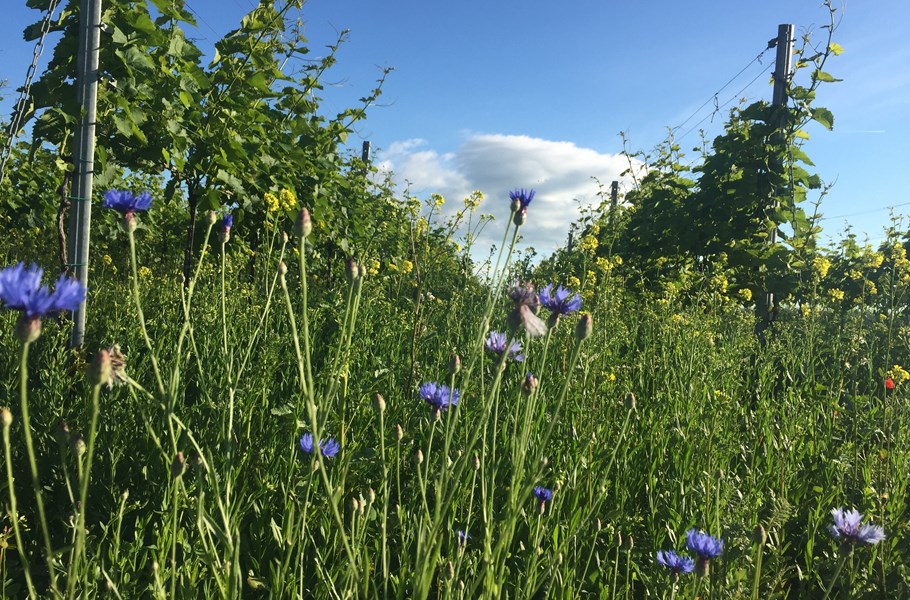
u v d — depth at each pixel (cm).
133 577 198
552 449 288
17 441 260
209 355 349
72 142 407
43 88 379
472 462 196
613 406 342
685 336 480
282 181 593
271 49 566
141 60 412
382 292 565
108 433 263
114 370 130
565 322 395
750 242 835
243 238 625
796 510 291
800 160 827
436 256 588
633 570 238
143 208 156
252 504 234
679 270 901
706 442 308
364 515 191
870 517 265
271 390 315
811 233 795
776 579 225
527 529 241
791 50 812
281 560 190
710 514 250
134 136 441
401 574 169
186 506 196
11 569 213
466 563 198
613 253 1005
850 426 379
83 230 362
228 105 521
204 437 257
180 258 774
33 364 329
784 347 520
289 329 421
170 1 442
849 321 626
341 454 224
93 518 239
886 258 765
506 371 372
